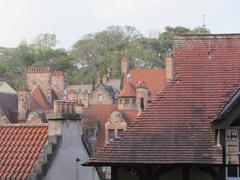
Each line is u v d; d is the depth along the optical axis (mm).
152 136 27375
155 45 167375
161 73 104062
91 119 72000
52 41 176625
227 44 30500
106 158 26766
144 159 26531
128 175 26984
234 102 26031
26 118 78438
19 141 30938
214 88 28891
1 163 29734
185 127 27547
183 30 165125
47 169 29234
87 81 158625
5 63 163625
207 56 30234
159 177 26594
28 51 168625
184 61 30141
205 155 26359
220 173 26156
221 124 26125
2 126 32000
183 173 26422
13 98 85062
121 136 27578
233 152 26312
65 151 31031
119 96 95750
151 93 98562
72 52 169375
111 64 158875
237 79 29141
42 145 30453
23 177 28719
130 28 172750
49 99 93500
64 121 31031
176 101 28594
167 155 26547
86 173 33406
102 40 169375
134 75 104438
